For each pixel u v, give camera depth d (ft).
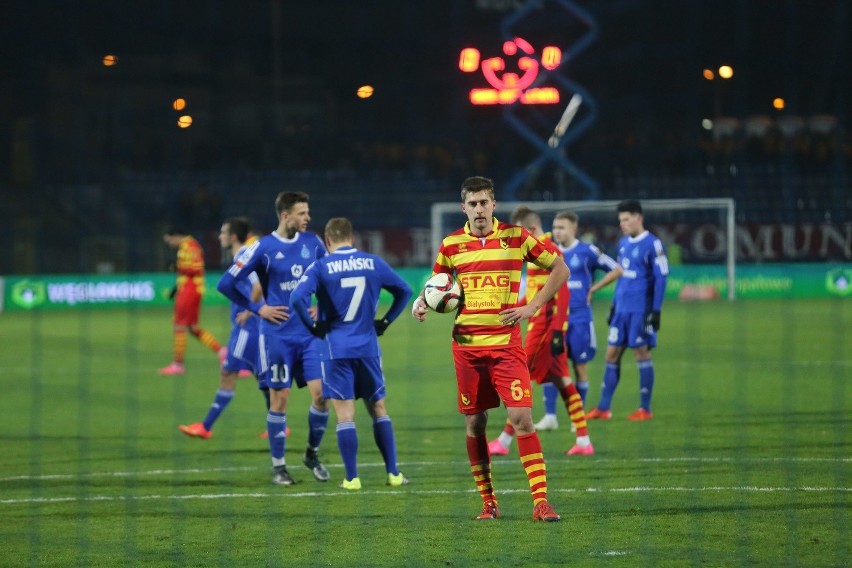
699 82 451.12
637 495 84.43
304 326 94.89
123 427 128.98
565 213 124.16
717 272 340.18
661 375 169.68
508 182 419.95
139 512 82.28
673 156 431.43
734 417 126.52
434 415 135.13
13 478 96.94
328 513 80.79
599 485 88.74
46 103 420.36
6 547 71.77
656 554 66.64
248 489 91.04
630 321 126.62
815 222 373.40
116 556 69.05
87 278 336.49
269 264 96.27
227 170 424.46
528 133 440.86
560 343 102.73
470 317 76.74
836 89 446.60
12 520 80.07
